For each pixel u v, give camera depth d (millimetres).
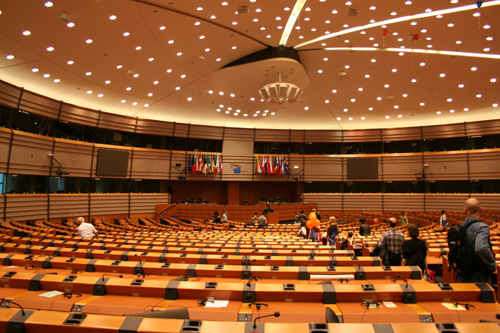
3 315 3189
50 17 12266
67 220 20969
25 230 14531
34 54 14945
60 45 14328
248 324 3010
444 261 6660
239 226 19312
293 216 27859
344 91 22578
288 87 19453
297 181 30281
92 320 3109
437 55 17203
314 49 17625
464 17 13453
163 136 27500
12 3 11258
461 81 20141
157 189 27375
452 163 27766
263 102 24375
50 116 20547
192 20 13703
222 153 28859
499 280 4422
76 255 7605
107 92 20688
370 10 13305
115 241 10227
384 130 29844
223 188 30578
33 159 19484
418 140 29547
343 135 30484
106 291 4586
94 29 13406
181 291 4430
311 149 31016
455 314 3781
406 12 13312
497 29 14164
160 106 24156
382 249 6961
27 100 18891
